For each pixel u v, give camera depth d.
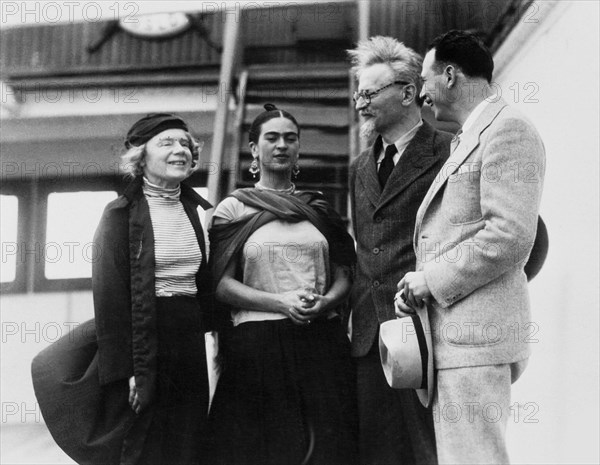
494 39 6.27
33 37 8.29
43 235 8.16
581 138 4.84
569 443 4.71
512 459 5.34
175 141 3.96
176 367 3.78
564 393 4.82
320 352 3.85
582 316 4.68
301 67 7.61
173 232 3.89
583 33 4.90
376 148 4.05
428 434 3.67
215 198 6.81
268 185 4.12
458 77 3.44
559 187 5.14
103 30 8.21
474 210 3.26
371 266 3.85
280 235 3.92
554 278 5.09
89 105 8.30
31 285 8.02
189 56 8.12
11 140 8.31
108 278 3.82
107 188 8.27
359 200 3.98
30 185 8.25
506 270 3.16
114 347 3.78
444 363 3.22
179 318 3.81
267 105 4.19
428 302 3.29
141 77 8.24
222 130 7.01
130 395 3.77
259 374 3.81
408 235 3.83
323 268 3.95
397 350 3.26
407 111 3.99
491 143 3.22
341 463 3.72
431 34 7.09
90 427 3.79
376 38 4.08
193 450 3.73
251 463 3.74
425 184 3.85
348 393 3.83
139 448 3.72
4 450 6.30
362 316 3.85
